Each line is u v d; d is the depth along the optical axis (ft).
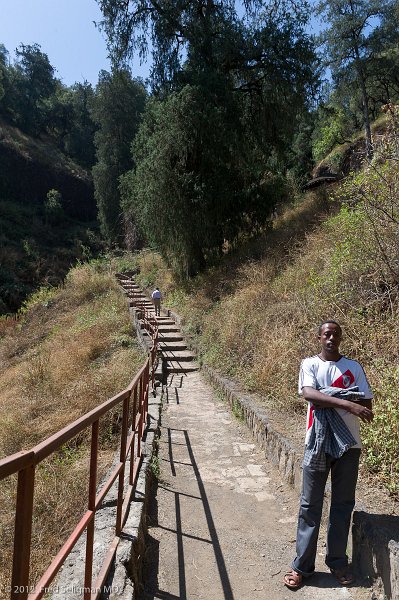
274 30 63.10
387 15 75.51
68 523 16.90
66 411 29.32
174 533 14.66
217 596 11.51
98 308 71.15
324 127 111.65
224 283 53.21
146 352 41.78
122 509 13.46
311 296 30.37
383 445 15.15
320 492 11.51
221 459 21.30
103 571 10.40
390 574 10.31
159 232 66.33
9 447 26.58
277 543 14.07
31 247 164.14
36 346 64.75
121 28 67.05
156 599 11.37
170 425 26.68
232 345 36.47
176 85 64.54
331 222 37.70
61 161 209.26
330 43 77.41
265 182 67.36
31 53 225.97
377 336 21.12
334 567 11.67
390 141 27.25
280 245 49.67
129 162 157.89
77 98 242.58
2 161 187.32
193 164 64.39
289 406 23.77
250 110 69.87
